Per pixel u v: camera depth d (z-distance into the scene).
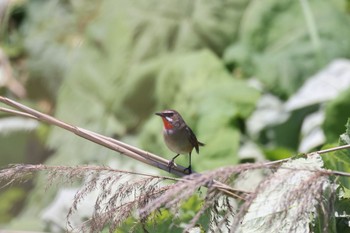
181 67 13.66
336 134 11.13
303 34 13.76
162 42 14.67
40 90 15.99
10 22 16.84
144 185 5.39
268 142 12.41
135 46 14.74
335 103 11.13
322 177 4.86
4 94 16.03
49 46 16.06
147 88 14.24
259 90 12.95
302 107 12.45
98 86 14.76
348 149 6.11
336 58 13.41
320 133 11.70
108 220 5.33
